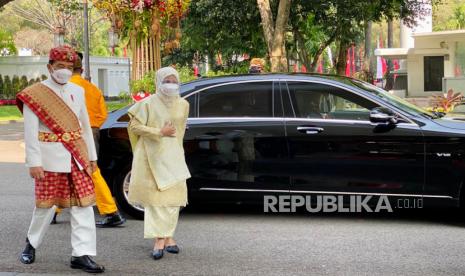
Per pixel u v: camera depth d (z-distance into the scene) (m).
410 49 35.16
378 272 5.98
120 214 8.33
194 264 6.28
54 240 7.21
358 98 7.69
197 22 25.33
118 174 8.13
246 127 7.79
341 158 7.59
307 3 22.92
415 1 26.02
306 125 7.68
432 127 7.46
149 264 6.29
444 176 7.41
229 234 7.45
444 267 6.12
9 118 32.91
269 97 7.88
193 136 7.85
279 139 7.71
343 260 6.37
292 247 6.87
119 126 8.12
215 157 7.82
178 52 34.66
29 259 6.26
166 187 6.24
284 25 18.55
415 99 30.56
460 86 28.66
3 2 17.88
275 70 18.61
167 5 14.19
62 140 5.80
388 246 6.87
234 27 24.78
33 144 5.73
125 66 54.53
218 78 8.10
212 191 7.86
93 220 6.00
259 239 7.21
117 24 14.38
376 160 7.53
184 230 7.66
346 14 22.73
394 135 7.48
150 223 6.35
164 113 6.32
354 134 7.56
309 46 30.84
